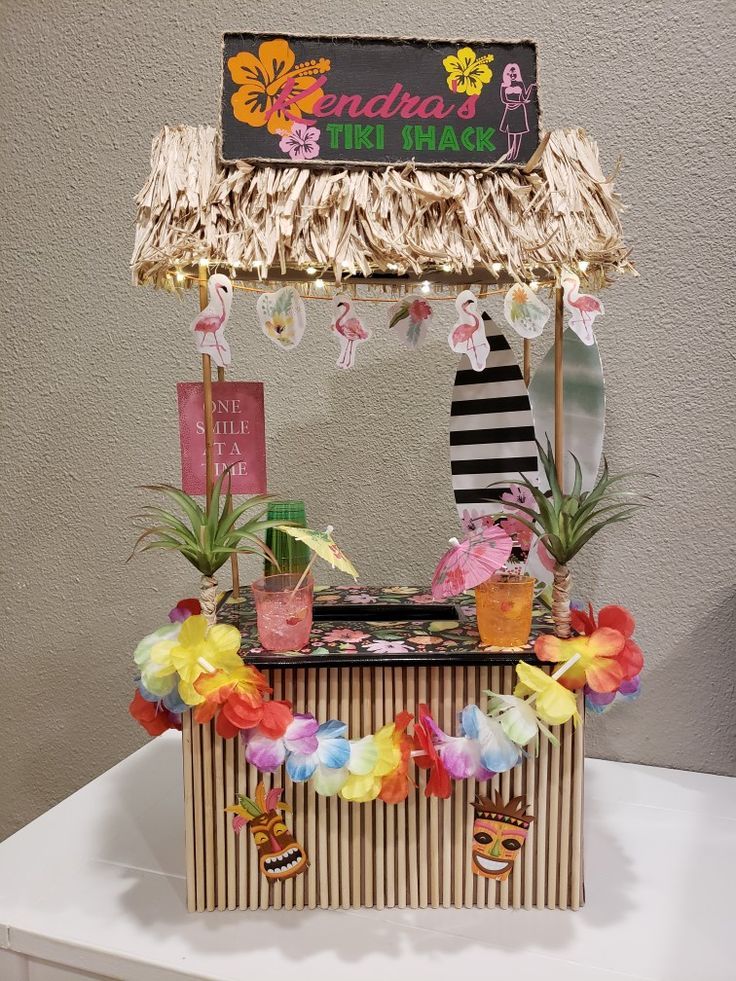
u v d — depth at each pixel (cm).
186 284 83
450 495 106
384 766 67
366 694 70
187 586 115
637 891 75
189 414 78
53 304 113
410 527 107
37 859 81
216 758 70
